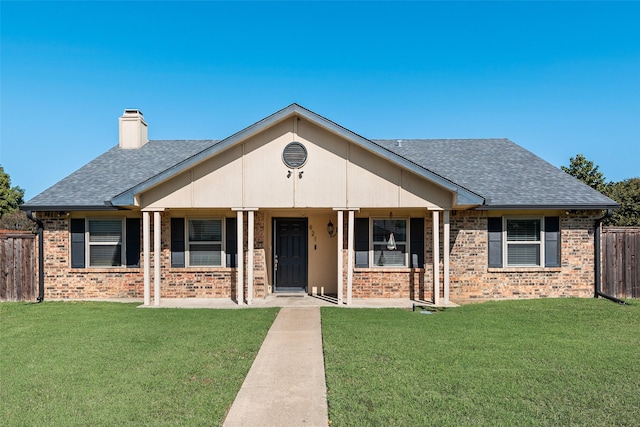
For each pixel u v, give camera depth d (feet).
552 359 20.92
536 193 40.91
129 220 41.52
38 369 19.67
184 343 24.09
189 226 41.91
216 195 37.06
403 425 14.23
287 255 44.42
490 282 40.91
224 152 37.19
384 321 29.89
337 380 18.17
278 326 28.89
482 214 41.09
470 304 37.58
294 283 44.32
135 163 48.78
